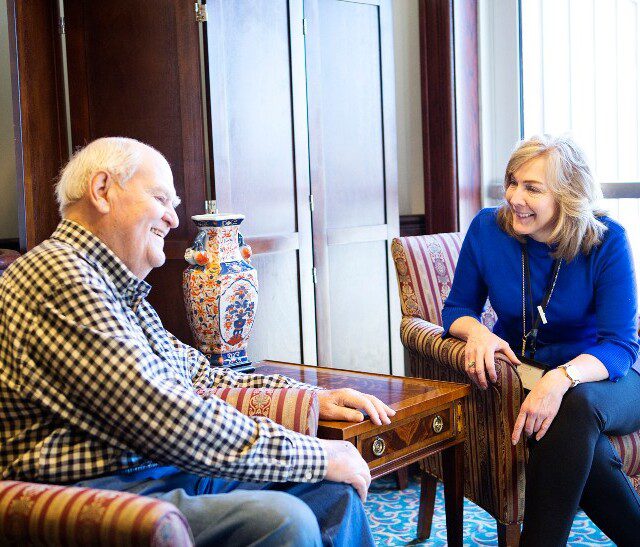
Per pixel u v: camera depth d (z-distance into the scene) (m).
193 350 2.06
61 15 2.85
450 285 2.86
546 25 3.54
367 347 3.33
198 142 2.68
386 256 3.40
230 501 1.50
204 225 2.40
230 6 2.73
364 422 1.90
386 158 3.38
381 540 2.69
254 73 2.82
